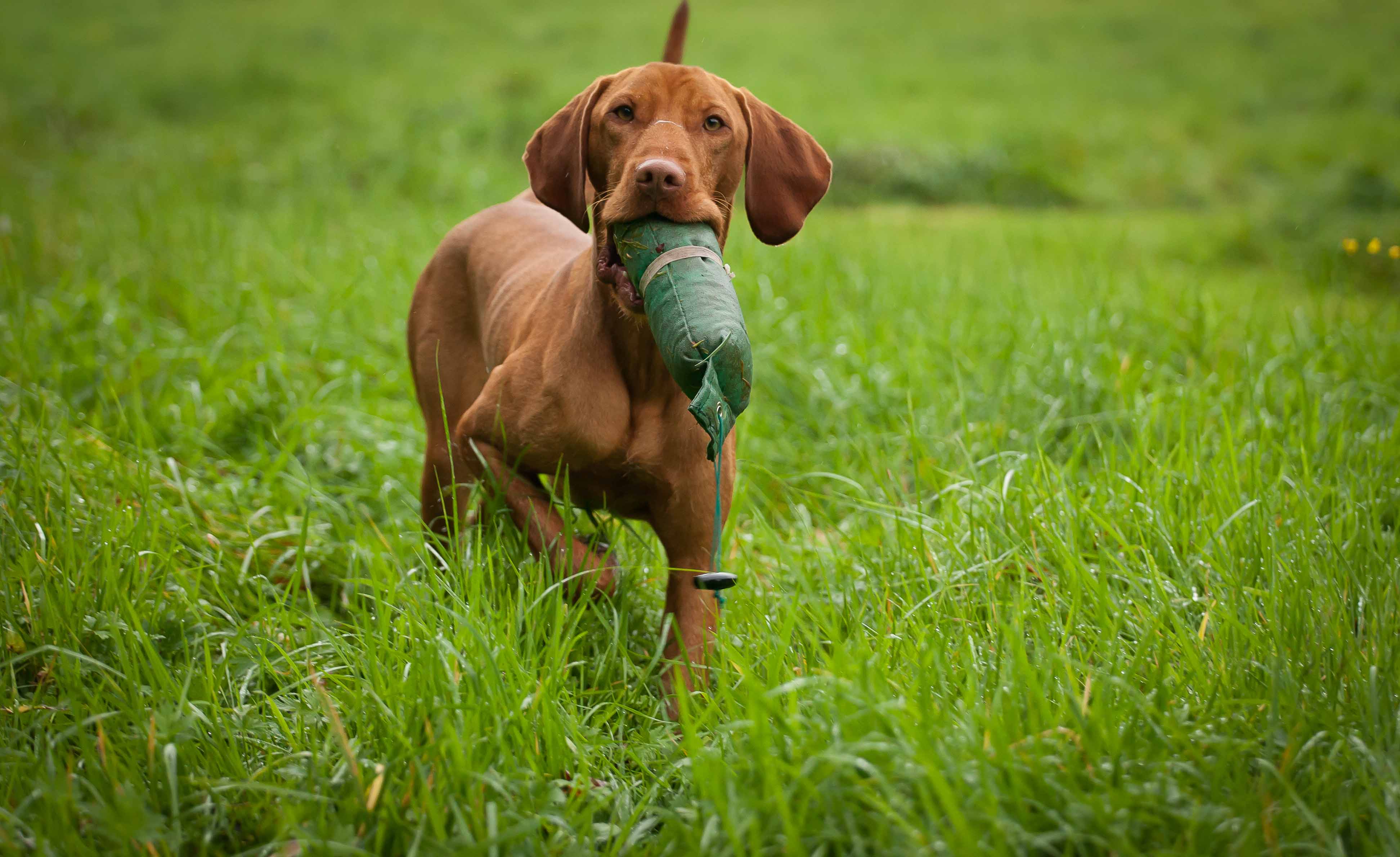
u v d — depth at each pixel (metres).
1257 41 25.05
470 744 2.55
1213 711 2.73
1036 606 3.30
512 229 4.26
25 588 3.14
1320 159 15.55
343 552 4.04
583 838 2.45
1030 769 2.33
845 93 19.45
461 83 18.86
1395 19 26.69
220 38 23.53
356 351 6.11
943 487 4.41
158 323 6.14
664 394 3.42
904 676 2.79
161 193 9.94
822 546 4.19
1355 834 2.35
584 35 24.64
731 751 2.60
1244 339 5.79
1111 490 3.87
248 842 2.51
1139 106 19.27
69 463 3.92
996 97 19.80
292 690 3.05
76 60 20.53
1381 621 3.02
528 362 3.52
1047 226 12.08
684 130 3.21
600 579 3.35
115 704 2.77
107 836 2.38
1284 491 3.94
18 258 6.81
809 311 6.22
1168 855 2.19
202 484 4.45
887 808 2.19
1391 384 5.18
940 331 6.05
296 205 10.41
